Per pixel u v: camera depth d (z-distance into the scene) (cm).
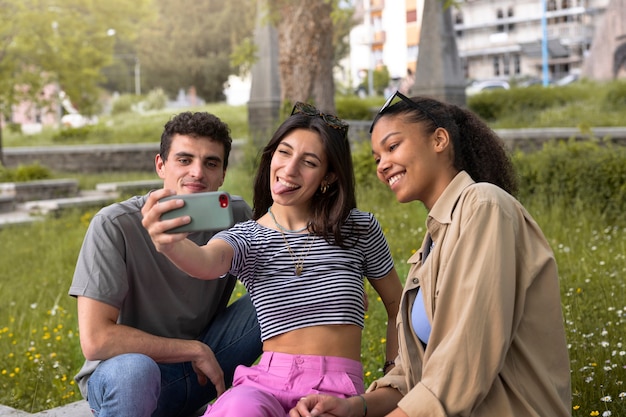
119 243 285
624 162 851
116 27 1741
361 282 275
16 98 1716
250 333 318
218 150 295
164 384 304
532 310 225
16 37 1628
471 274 217
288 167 263
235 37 4447
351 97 2216
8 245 979
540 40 4416
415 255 248
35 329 589
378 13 3741
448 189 236
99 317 277
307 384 253
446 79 1409
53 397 464
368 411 245
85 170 1919
